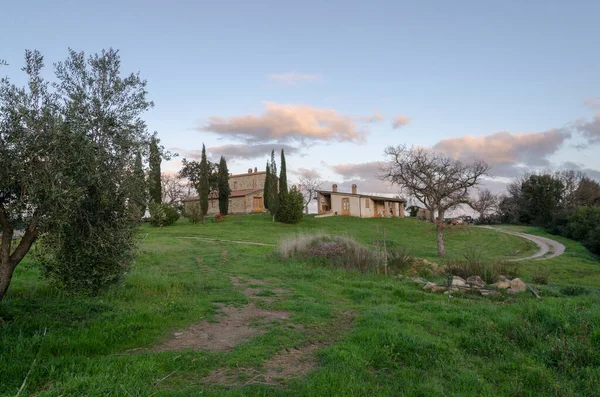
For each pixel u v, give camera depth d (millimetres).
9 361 5559
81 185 7078
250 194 66375
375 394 5566
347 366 6414
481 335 8359
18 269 13078
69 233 7480
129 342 7098
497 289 15008
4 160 6344
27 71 7391
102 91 8125
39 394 4711
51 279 8477
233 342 7734
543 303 10750
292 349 7469
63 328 7348
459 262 20188
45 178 6488
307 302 11836
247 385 5586
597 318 8781
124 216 8250
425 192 32531
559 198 65000
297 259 21391
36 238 7570
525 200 67500
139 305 9789
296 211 49938
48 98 7477
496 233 49594
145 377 5531
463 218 71000
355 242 23297
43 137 6734
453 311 10719
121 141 7879
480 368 6922
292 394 5445
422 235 47375
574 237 45969
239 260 22031
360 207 60625
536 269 26219
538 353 7520
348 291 14141
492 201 32750
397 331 8117
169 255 22359
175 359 6289
